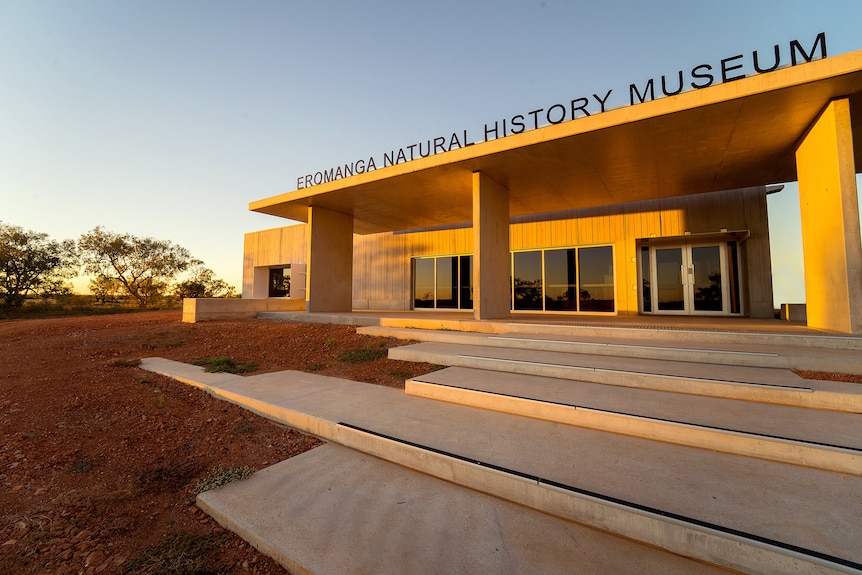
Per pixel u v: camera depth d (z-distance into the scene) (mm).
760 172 7746
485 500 2410
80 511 2541
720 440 2682
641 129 5891
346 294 11828
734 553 1740
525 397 3564
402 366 5559
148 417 4062
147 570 2008
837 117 4977
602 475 2354
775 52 4777
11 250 18953
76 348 7535
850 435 2590
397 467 2895
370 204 10578
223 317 11305
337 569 1838
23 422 3889
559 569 1793
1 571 2020
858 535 1744
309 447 3361
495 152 6797
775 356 4113
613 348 4953
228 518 2301
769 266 8766
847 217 4879
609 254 10531
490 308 8086
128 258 23641
